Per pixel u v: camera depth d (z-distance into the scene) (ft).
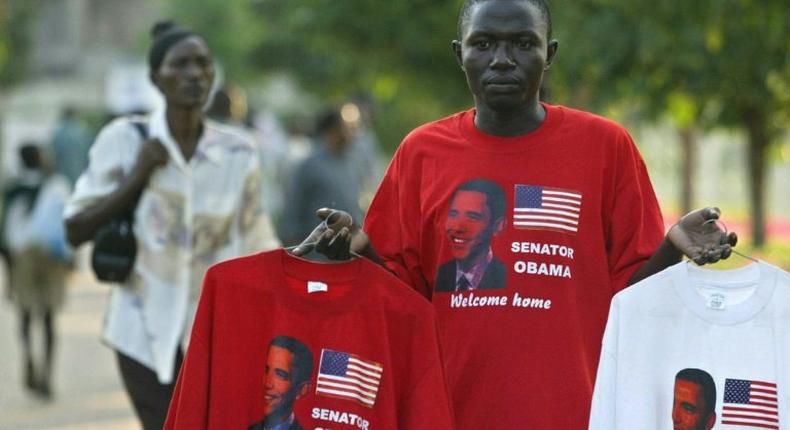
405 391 25.75
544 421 26.78
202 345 25.58
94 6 354.95
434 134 28.40
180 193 38.06
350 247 26.76
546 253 27.27
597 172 27.61
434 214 27.94
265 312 25.75
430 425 25.46
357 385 25.61
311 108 220.64
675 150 147.02
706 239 26.07
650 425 25.32
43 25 332.19
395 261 28.76
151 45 38.65
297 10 91.97
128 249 37.73
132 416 61.36
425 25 86.48
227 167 38.73
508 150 27.63
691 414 25.38
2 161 230.27
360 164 76.74
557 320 27.04
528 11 26.81
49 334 66.59
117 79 73.97
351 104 79.25
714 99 71.36
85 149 138.92
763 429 25.29
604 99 65.57
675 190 171.32
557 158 27.58
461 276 27.55
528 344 27.02
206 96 38.50
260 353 25.70
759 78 66.54
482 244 27.45
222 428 25.54
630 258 27.71
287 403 25.63
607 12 60.54
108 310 38.45
